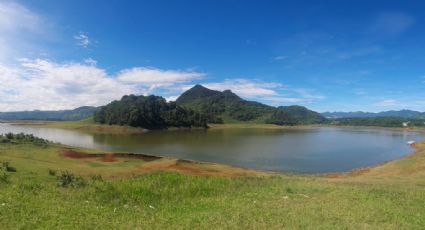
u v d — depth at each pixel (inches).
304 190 863.1
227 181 948.6
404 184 1083.3
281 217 604.1
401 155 2864.2
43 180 918.4
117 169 1437.0
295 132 6343.5
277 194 810.8
